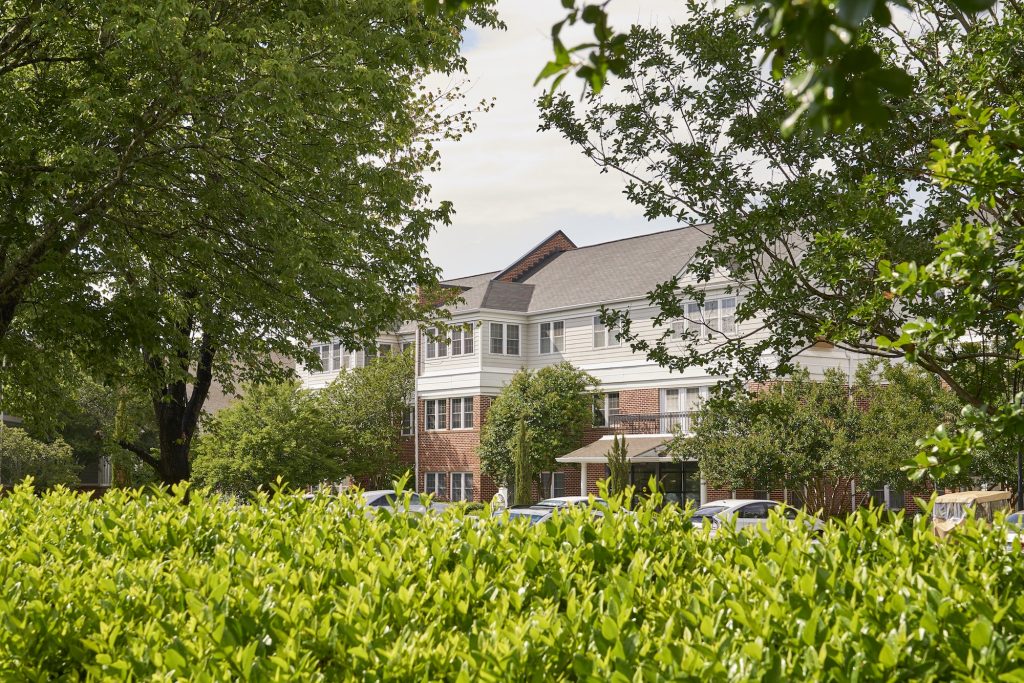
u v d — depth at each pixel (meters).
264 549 5.17
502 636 3.15
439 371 45.06
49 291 16.70
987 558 4.31
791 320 14.20
